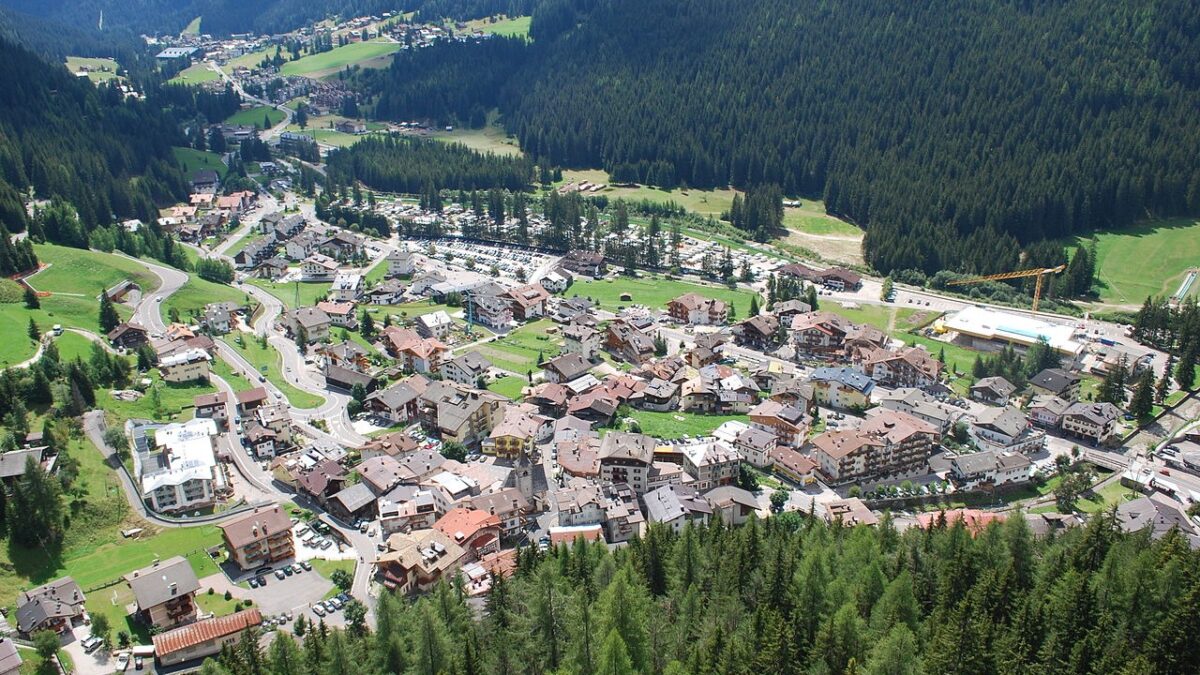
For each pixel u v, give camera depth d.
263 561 150.50
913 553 127.88
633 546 137.25
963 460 185.88
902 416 196.75
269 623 136.12
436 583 129.50
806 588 112.62
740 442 194.12
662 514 162.88
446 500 164.50
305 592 144.38
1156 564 115.44
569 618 107.38
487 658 107.12
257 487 175.25
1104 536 126.31
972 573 119.31
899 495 180.12
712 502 168.62
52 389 186.62
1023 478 188.00
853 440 185.62
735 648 101.31
